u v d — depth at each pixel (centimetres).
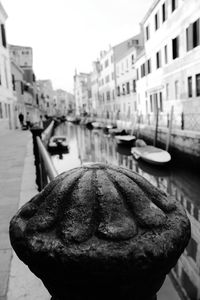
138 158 1964
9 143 1540
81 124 6956
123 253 79
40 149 511
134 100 4181
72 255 80
